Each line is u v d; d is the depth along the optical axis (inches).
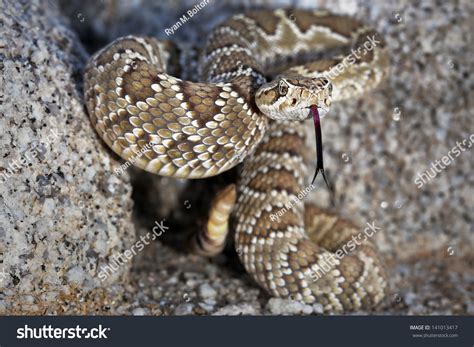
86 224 24.3
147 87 23.9
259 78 25.5
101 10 29.9
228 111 24.3
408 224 28.8
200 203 28.4
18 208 23.3
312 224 27.6
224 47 26.9
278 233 25.7
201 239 26.4
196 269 27.0
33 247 23.4
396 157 28.7
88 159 24.5
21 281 23.3
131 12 29.9
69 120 24.4
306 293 25.3
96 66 24.5
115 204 25.0
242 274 26.9
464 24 29.0
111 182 24.9
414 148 28.7
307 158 28.0
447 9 29.0
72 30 28.1
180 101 23.9
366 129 28.5
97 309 24.4
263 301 25.5
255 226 25.9
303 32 28.7
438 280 27.8
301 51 28.8
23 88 23.8
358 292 25.4
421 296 26.7
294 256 25.4
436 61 28.9
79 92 25.0
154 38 27.9
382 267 26.1
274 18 28.8
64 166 24.0
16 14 25.5
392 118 28.6
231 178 28.0
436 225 28.8
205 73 27.0
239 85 24.7
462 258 28.9
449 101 28.9
